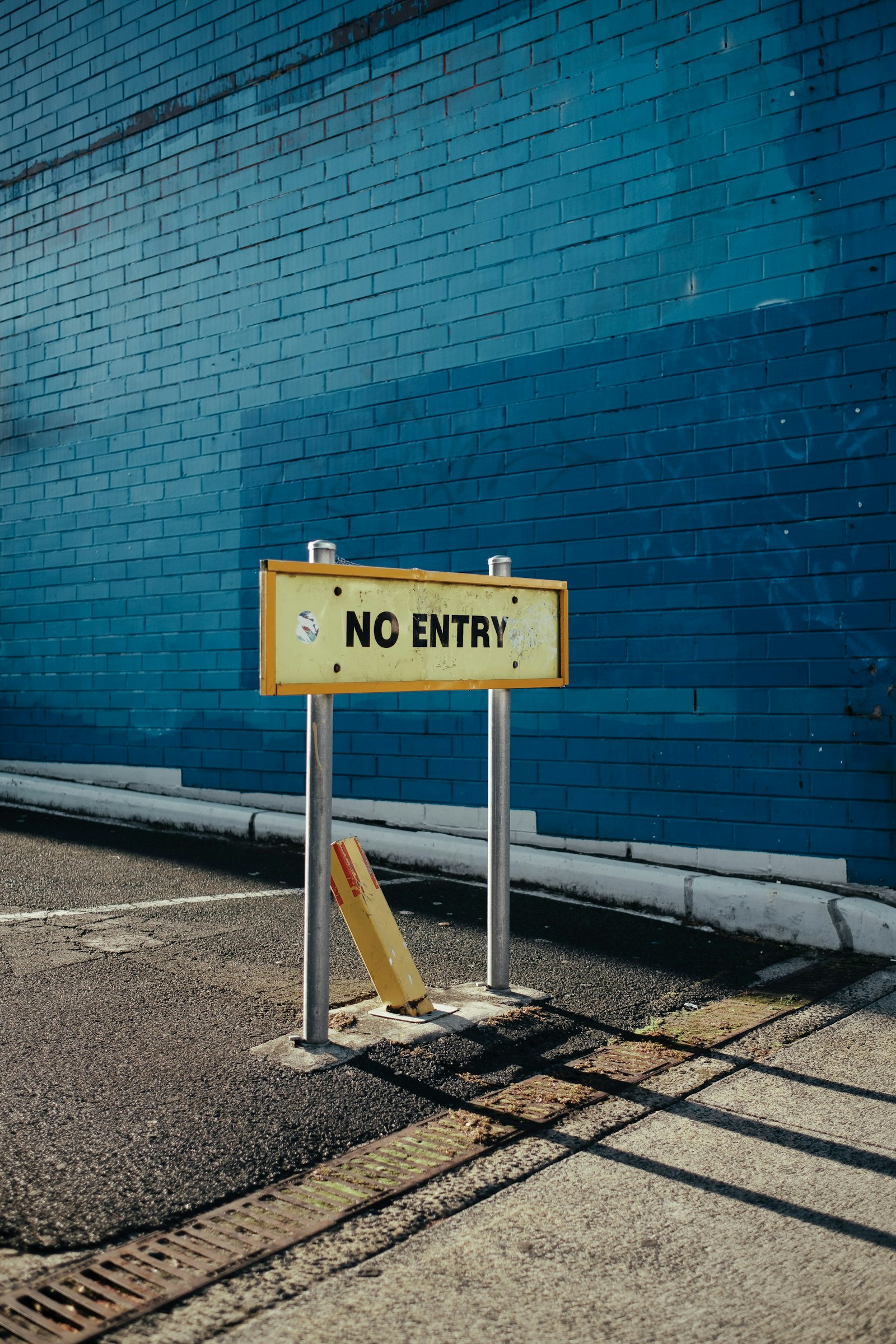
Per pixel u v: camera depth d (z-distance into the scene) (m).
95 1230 2.53
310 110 7.81
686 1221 2.63
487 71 6.92
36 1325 2.18
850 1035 3.97
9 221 9.95
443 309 7.12
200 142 8.47
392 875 6.70
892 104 5.50
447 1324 2.21
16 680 9.84
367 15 7.49
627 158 6.35
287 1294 2.30
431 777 7.20
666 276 6.21
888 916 5.07
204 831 7.91
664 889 5.79
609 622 6.43
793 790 5.79
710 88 6.06
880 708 5.54
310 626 3.53
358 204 7.55
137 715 8.88
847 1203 2.73
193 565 8.52
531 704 6.75
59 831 7.97
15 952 4.80
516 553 6.80
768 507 5.88
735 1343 2.17
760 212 5.90
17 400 9.88
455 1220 2.62
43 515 9.63
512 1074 3.55
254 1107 3.22
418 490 7.24
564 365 6.59
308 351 7.82
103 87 9.16
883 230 5.53
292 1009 4.09
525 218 6.76
